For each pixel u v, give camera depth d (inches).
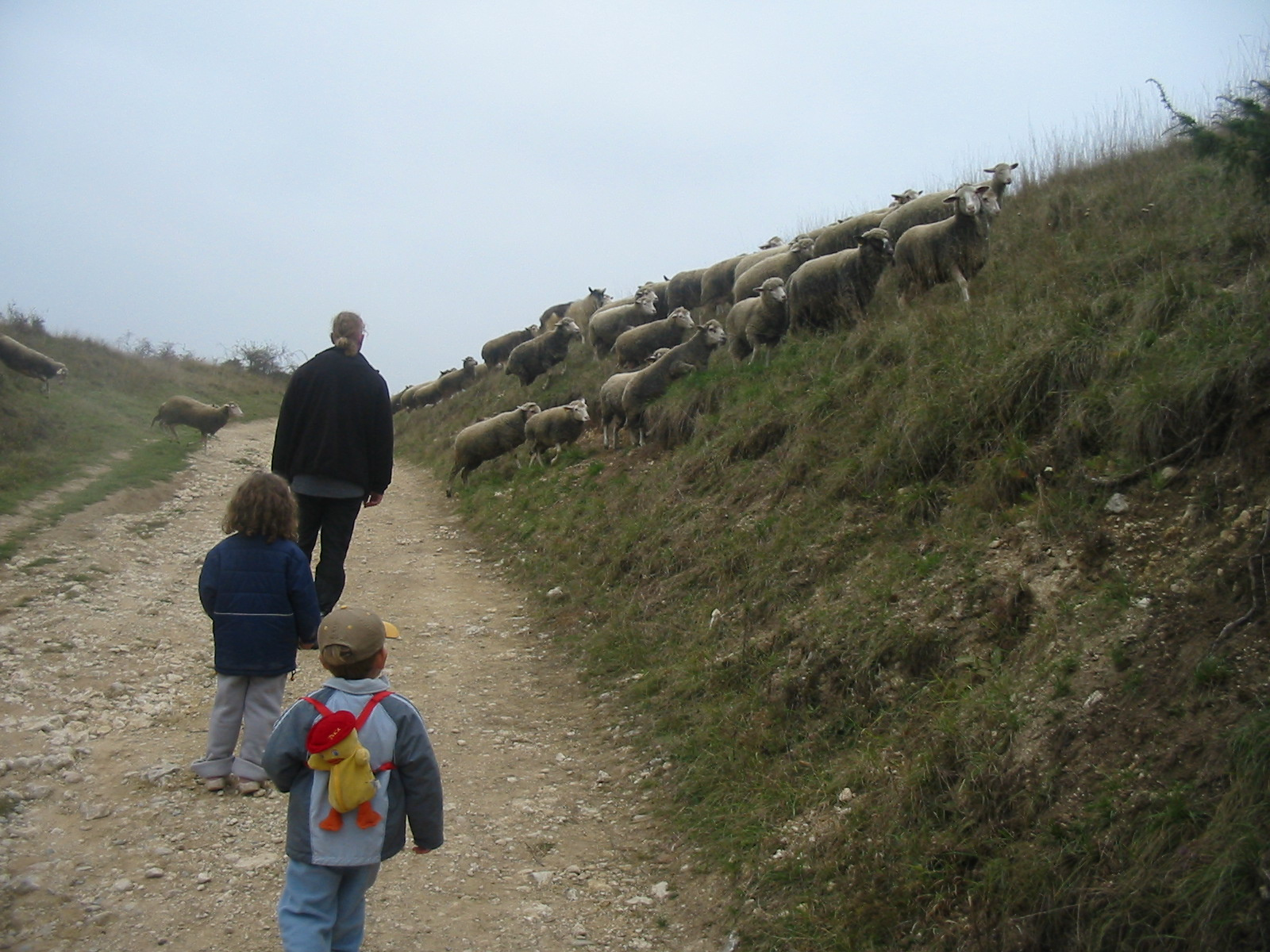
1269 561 150.3
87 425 751.1
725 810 191.0
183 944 150.5
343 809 117.8
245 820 189.3
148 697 253.6
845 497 274.8
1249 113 226.2
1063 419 230.1
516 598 369.4
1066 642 170.1
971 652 189.2
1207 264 265.3
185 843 179.6
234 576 198.8
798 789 185.6
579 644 302.5
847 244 492.7
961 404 262.8
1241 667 139.1
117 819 187.6
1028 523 211.2
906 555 230.8
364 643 125.6
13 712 233.9
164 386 1122.7
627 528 358.0
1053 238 354.3
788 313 430.3
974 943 133.5
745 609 258.5
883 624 210.1
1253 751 120.7
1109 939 120.8
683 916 165.0
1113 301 263.3
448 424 901.2
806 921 151.3
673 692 244.7
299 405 257.9
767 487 312.5
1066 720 153.2
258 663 198.5
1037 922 129.0
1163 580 168.9
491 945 156.5
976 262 371.6
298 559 202.5
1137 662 153.8
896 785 166.4
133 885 165.6
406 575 413.1
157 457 690.2
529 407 578.6
